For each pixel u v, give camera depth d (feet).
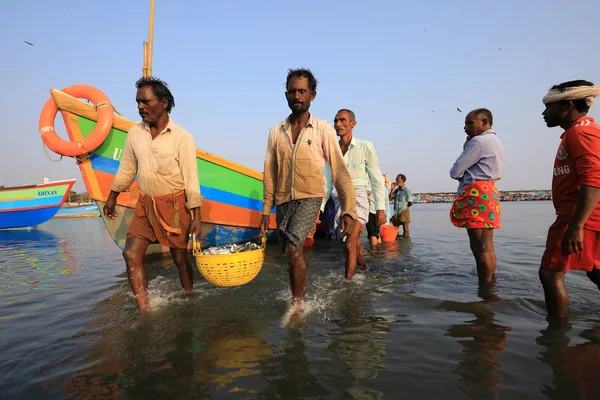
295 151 10.30
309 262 17.75
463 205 13.14
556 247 8.73
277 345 7.60
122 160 11.89
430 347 7.34
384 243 25.39
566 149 8.43
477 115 13.44
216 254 10.68
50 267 17.90
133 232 11.09
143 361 6.96
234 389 5.90
